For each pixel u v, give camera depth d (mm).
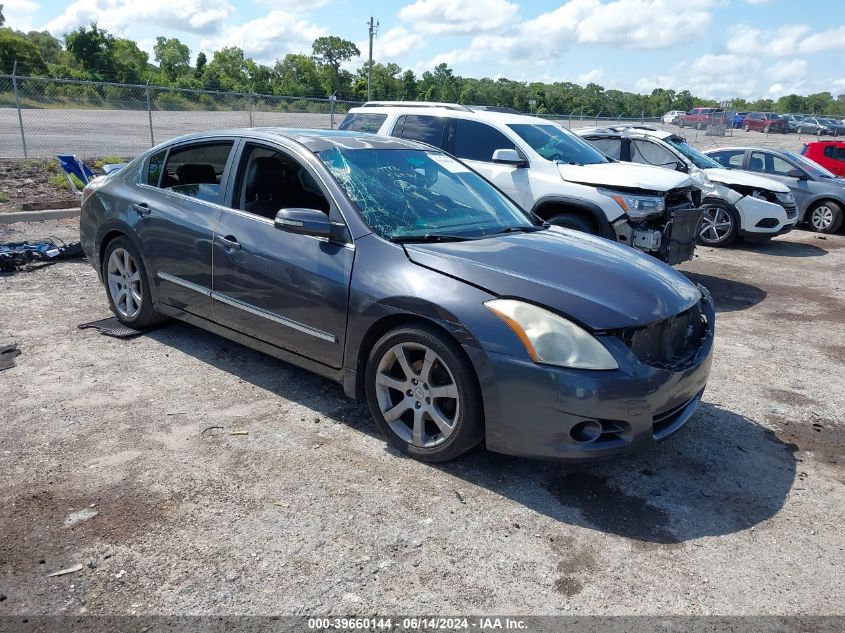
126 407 4156
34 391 4309
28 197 11367
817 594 2812
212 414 4121
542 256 3793
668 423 3580
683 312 3668
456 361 3389
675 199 7805
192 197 4832
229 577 2736
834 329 6875
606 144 11719
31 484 3301
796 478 3779
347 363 3885
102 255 5582
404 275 3611
